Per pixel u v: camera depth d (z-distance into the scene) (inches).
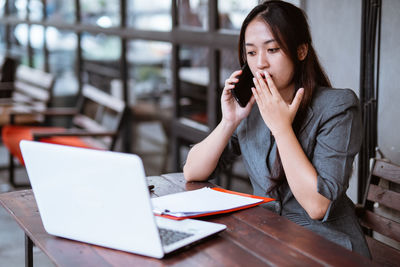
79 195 53.8
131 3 175.8
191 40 145.6
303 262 50.4
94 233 54.6
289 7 67.3
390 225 76.2
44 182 55.7
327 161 65.1
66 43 232.7
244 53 72.8
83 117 186.9
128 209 51.0
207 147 75.9
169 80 170.7
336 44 103.7
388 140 96.4
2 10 295.4
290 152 63.9
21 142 55.6
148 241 51.1
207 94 143.2
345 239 68.7
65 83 238.5
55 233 57.7
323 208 62.8
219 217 61.9
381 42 95.3
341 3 101.6
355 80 101.1
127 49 185.6
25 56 273.0
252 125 75.1
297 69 69.5
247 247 53.7
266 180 72.3
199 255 52.1
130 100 189.6
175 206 63.3
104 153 50.5
